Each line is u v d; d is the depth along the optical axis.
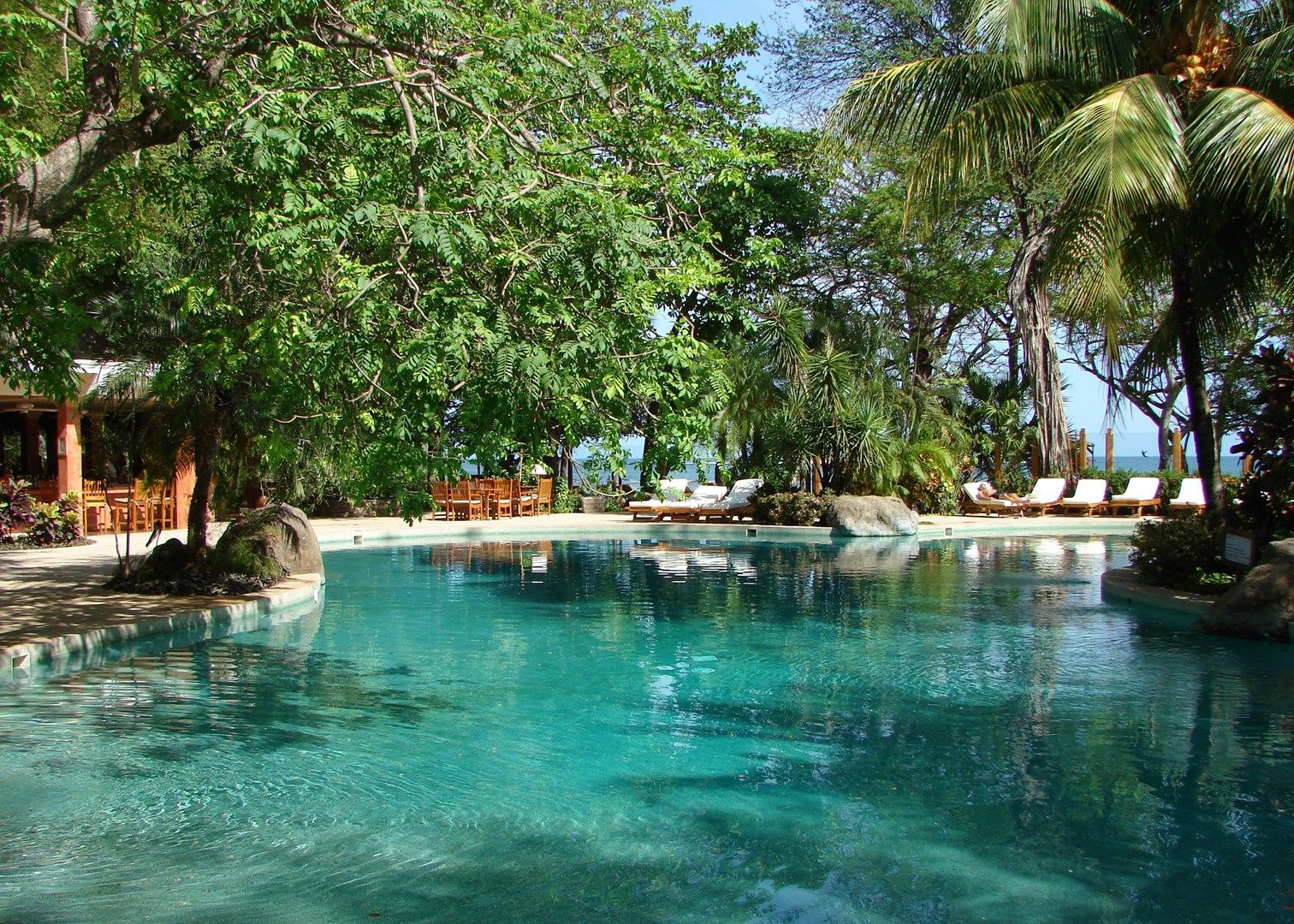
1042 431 27.45
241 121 6.57
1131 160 9.70
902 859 4.42
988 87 12.16
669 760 5.84
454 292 6.18
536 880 4.19
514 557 17.31
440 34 7.94
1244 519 11.53
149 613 9.46
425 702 7.18
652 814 4.97
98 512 18.47
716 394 7.31
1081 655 8.80
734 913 3.89
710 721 6.68
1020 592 12.97
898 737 6.29
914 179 12.43
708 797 5.21
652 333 7.24
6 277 7.80
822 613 11.23
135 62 6.50
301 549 12.84
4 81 8.69
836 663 8.51
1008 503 26.06
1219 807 5.05
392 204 6.80
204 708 6.97
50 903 3.95
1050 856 4.45
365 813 4.97
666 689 7.60
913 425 25.06
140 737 6.25
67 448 18.22
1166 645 9.29
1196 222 11.29
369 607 11.65
